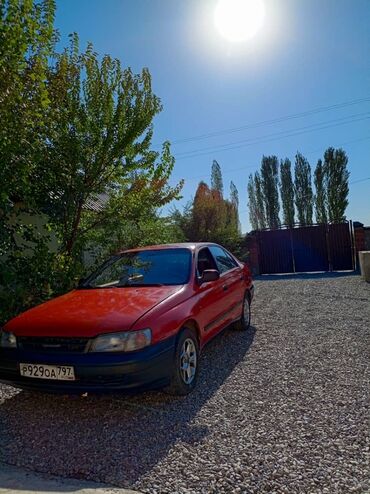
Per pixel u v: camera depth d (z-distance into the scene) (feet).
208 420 10.46
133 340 10.58
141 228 29.50
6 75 16.53
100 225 25.26
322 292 31.58
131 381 10.36
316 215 126.72
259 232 50.98
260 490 7.43
